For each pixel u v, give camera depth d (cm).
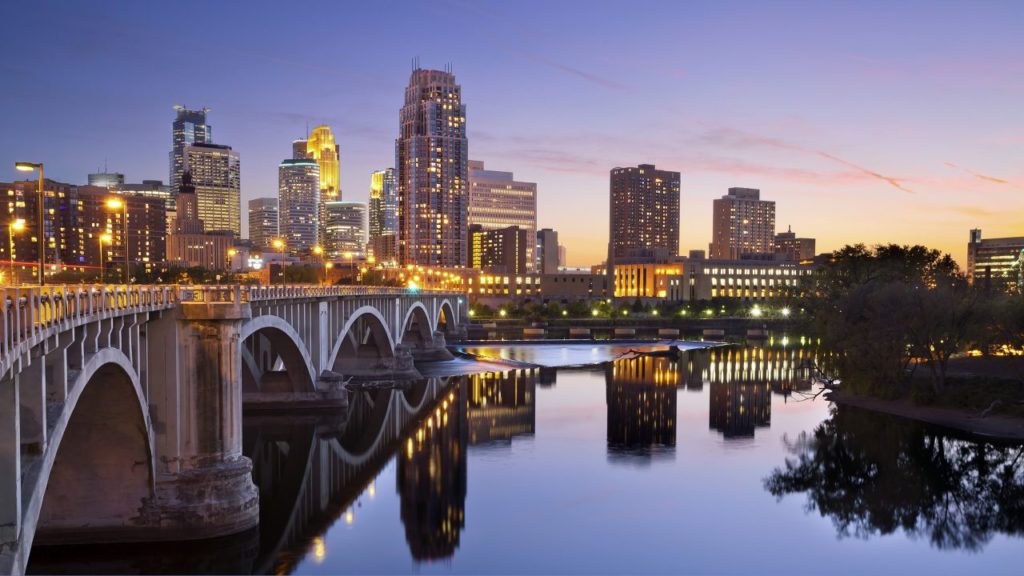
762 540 4600
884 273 13725
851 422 8031
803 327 11069
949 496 5509
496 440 7356
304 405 8044
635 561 4228
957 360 10762
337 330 8844
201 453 4088
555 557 4275
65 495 3928
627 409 9100
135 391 3681
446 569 4081
